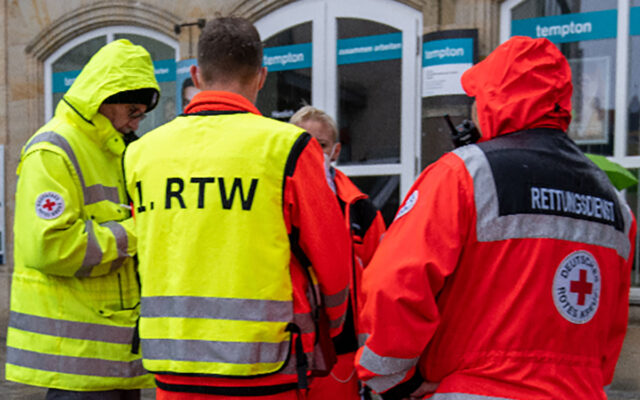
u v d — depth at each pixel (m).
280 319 2.02
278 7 6.12
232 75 2.19
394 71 5.68
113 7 6.83
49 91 7.29
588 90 4.97
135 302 2.88
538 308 1.74
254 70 2.23
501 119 1.88
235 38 2.19
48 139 2.71
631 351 4.63
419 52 5.52
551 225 1.78
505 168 1.79
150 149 2.18
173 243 2.07
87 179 2.77
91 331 2.74
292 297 2.07
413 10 5.54
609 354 2.05
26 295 2.79
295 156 2.04
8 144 7.39
